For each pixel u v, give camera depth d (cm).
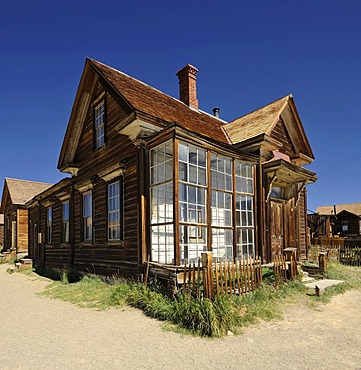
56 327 612
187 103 1494
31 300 911
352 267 1561
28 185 2902
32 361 447
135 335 548
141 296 740
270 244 1099
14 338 552
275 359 452
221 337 535
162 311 644
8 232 2858
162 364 434
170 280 733
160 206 920
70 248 1361
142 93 1059
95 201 1172
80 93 1246
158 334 551
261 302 699
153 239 886
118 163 995
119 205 1000
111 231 1055
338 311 721
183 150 888
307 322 633
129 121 870
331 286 927
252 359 451
